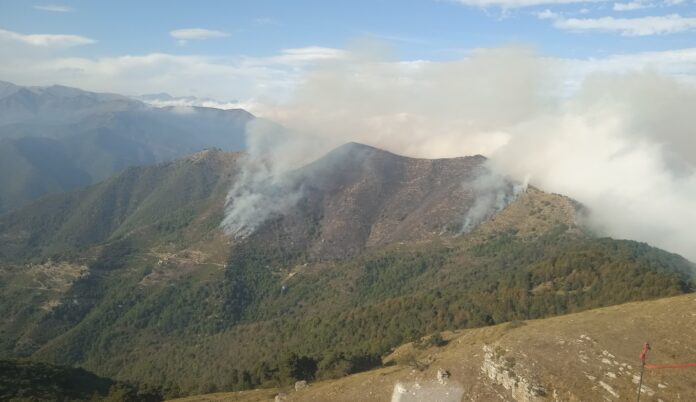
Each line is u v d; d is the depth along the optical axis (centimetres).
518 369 7331
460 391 7525
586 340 7625
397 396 7788
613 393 6488
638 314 8188
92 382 15788
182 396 12531
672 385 6400
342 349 15025
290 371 11706
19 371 14400
